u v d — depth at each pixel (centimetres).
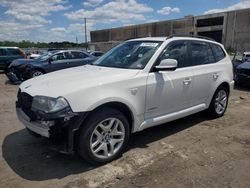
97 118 366
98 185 337
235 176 359
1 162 396
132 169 375
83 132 358
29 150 436
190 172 368
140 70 428
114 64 472
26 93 393
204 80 537
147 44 480
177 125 561
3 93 948
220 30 5009
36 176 359
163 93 450
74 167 381
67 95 349
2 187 334
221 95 611
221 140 483
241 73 1048
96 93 366
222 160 404
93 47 6706
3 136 498
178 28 5834
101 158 381
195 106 536
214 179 351
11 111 679
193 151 435
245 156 419
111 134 390
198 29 5409
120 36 7562
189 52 517
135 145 456
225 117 625
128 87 400
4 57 1612
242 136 504
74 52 1281
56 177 356
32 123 374
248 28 4462
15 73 1188
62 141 357
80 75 417
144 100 423
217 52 599
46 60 1207
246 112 676
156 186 335
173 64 428
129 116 418
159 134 508
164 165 387
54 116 341
